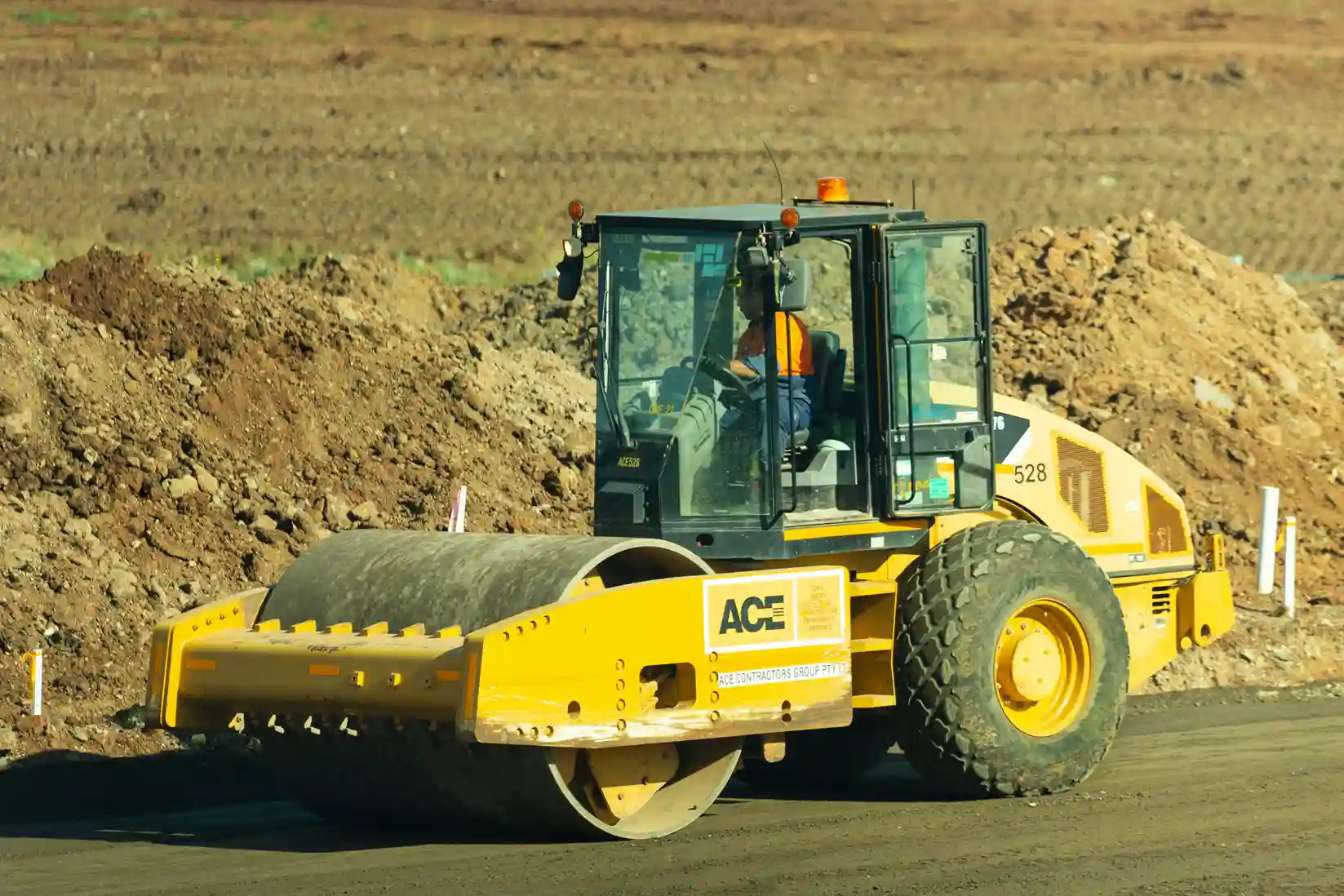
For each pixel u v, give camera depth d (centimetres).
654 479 3612
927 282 3738
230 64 14838
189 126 13250
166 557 5022
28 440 5103
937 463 3756
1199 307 7850
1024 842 3441
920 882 3172
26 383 5241
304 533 5281
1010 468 4022
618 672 3316
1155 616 4262
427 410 6003
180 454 5362
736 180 12925
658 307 3662
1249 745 4344
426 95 14538
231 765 4109
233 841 3528
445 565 3488
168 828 3650
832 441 3728
